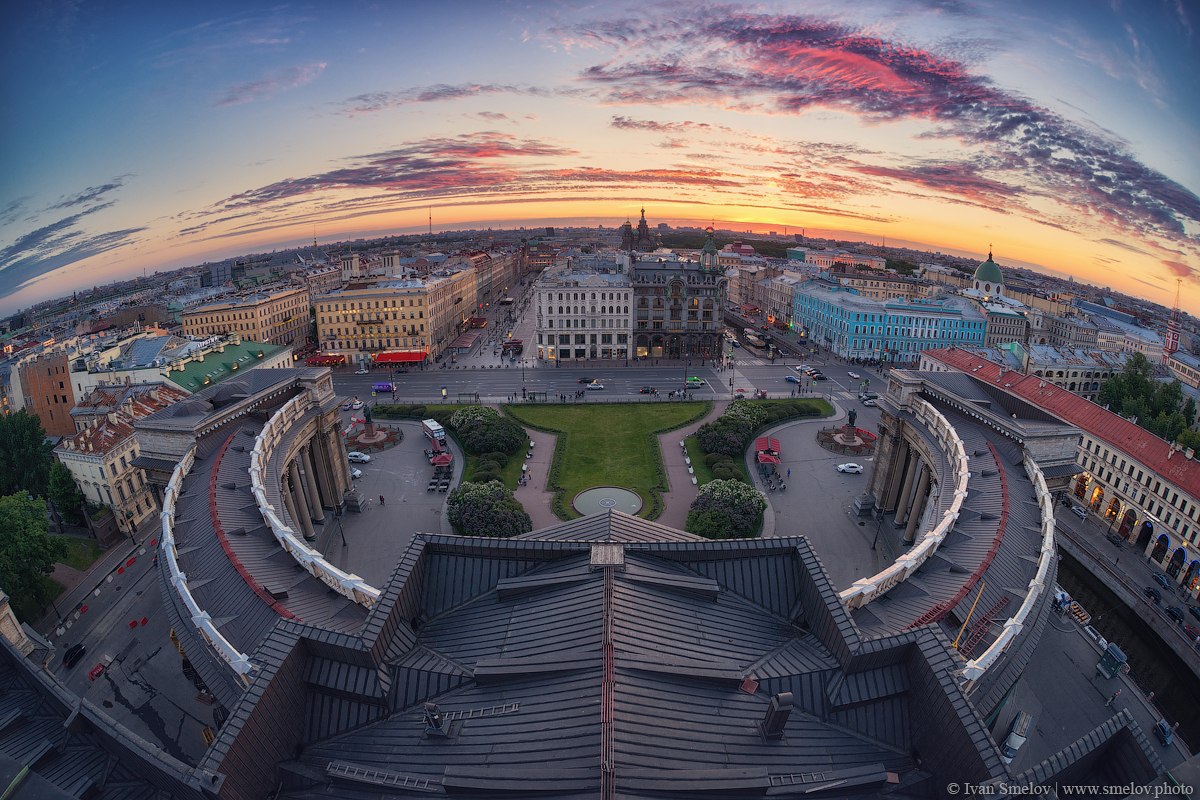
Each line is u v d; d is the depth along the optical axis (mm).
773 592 44781
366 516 101375
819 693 36969
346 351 198250
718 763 31516
